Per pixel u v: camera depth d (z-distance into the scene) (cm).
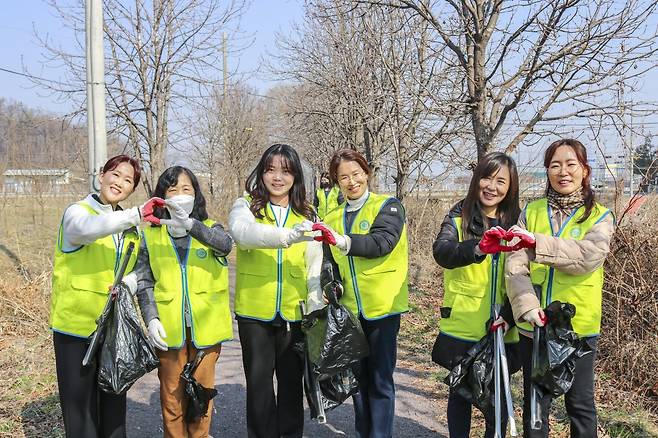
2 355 596
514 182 367
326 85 1277
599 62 586
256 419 382
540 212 350
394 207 385
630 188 607
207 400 366
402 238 388
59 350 337
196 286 362
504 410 355
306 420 465
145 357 332
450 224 377
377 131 1059
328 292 363
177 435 370
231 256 1343
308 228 346
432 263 1070
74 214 331
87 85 717
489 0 654
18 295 718
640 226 560
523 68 623
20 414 459
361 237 361
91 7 707
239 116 2250
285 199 391
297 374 390
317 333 363
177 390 365
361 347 364
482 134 648
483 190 364
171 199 358
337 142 1397
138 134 989
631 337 521
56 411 465
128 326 329
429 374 576
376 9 889
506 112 631
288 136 2158
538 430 337
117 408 349
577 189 343
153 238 361
